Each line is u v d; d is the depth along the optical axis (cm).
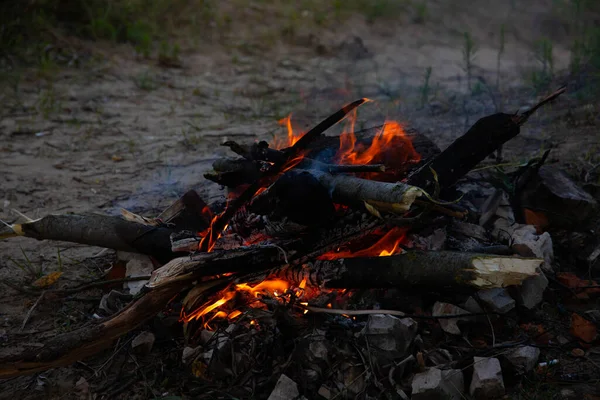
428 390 274
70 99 712
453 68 868
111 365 314
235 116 687
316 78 820
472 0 1152
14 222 464
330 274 307
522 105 666
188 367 300
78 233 369
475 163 330
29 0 857
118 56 841
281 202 295
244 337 304
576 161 505
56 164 561
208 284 312
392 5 1081
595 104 632
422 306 324
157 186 518
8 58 789
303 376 289
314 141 377
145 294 308
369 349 289
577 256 383
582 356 312
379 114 680
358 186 297
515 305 335
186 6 978
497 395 286
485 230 372
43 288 380
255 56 893
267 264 310
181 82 787
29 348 327
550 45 807
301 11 1032
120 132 635
